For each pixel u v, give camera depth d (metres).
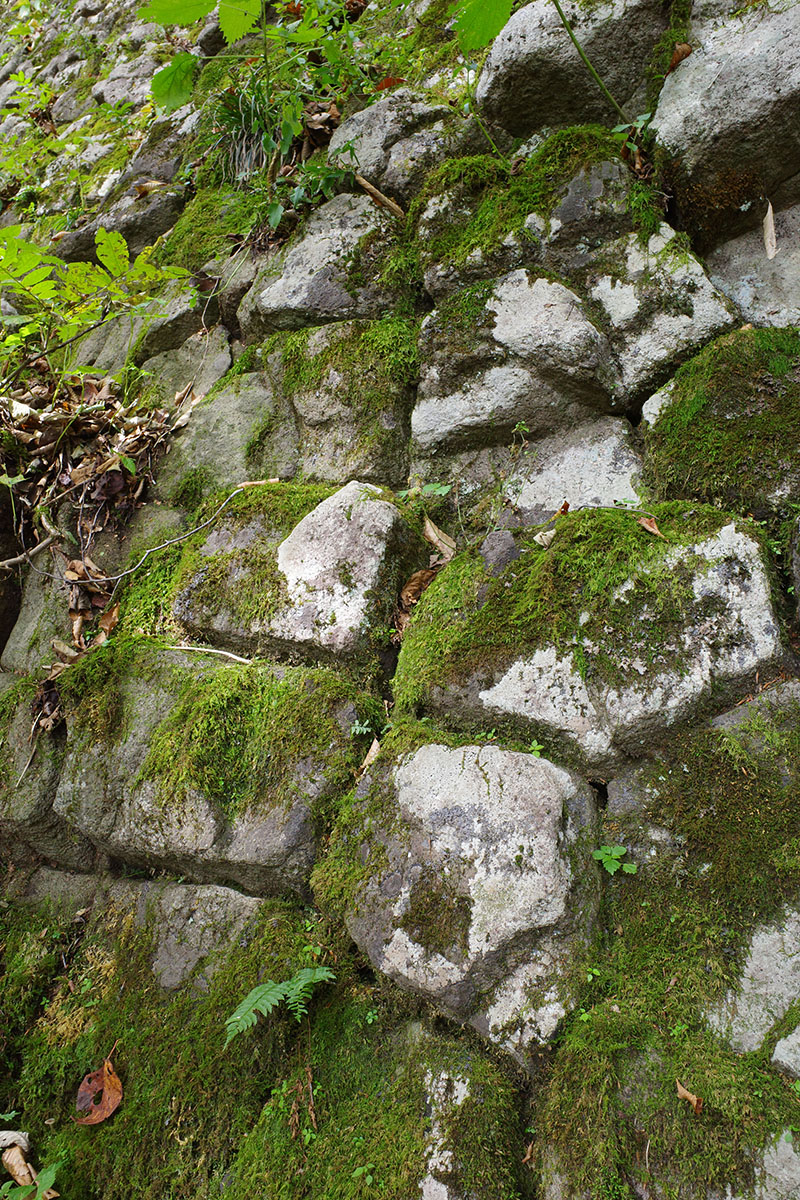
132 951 2.16
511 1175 1.50
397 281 2.63
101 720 2.33
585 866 1.67
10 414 2.94
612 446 2.17
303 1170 1.66
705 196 2.18
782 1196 1.29
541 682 1.82
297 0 3.27
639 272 2.21
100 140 4.59
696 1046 1.46
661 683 1.72
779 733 1.64
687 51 2.23
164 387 3.08
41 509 2.84
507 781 1.72
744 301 2.17
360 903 1.78
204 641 2.40
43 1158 2.00
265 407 2.72
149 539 2.70
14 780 2.45
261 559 2.34
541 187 2.35
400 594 2.22
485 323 2.29
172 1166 1.84
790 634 1.76
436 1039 1.68
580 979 1.58
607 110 2.45
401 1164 1.55
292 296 2.72
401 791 1.82
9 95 5.61
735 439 1.93
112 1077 1.99
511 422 2.29
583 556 1.89
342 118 3.04
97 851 2.43
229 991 1.90
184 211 3.54
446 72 2.99
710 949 1.54
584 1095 1.46
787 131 2.04
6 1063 2.20
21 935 2.40
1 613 2.84
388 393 2.49
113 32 5.47
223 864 2.04
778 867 1.54
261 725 2.10
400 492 2.41
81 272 2.64
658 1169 1.38
